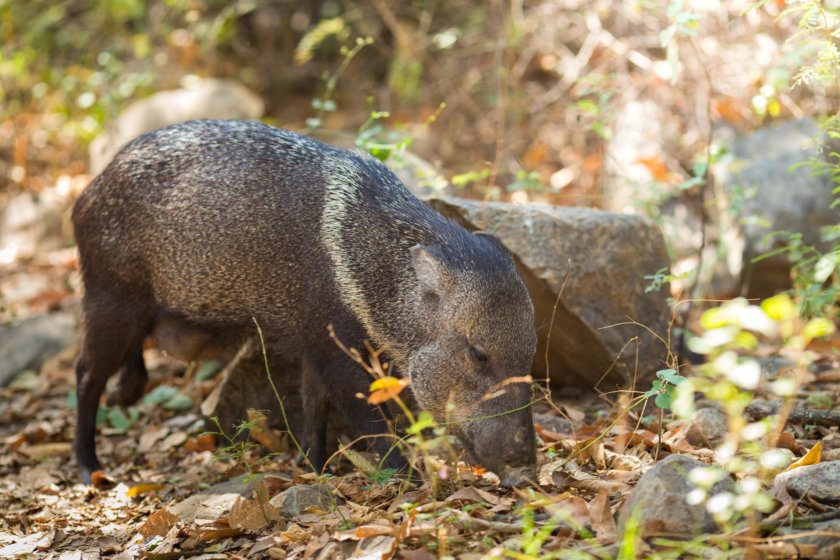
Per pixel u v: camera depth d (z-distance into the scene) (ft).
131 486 33.73
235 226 31.60
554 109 64.80
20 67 71.31
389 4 75.31
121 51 75.92
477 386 27.20
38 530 29.99
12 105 72.69
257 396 35.70
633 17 58.08
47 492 34.22
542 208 35.27
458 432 27.40
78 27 81.00
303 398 32.32
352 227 29.89
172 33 77.87
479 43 68.23
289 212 30.91
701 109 53.88
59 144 74.13
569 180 58.49
